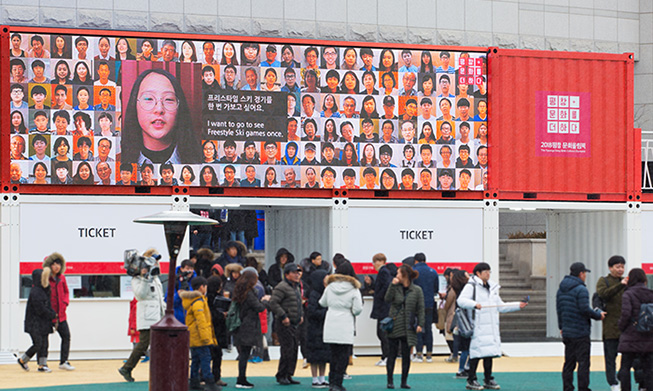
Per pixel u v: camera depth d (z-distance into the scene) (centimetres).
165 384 1130
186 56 1756
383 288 1636
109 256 1722
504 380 1462
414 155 1852
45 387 1311
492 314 1338
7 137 1688
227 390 1321
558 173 1917
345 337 1274
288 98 1798
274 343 1847
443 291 1852
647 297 1212
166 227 1162
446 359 1758
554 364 1709
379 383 1416
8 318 1672
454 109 1873
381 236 1836
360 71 1831
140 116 1734
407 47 1855
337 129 1819
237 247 1742
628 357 1227
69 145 1708
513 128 1900
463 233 1875
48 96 1703
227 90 1772
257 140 1783
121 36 1730
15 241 1686
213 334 1314
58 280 1535
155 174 1738
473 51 1886
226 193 1770
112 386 1322
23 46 1697
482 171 1884
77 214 1714
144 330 1359
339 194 1816
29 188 1700
